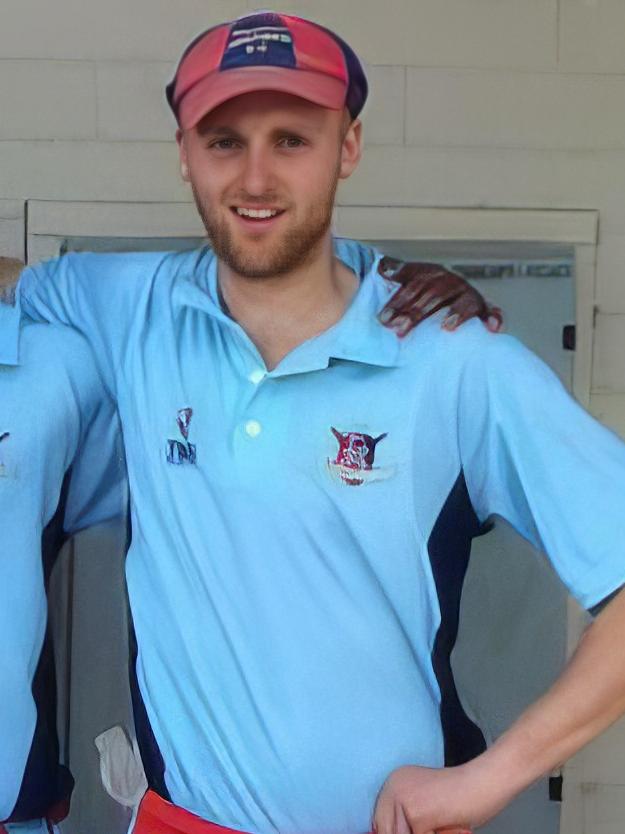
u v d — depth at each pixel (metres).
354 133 1.55
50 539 1.74
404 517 1.51
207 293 1.57
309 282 1.52
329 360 1.51
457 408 1.52
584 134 1.98
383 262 1.63
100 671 1.92
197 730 1.53
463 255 1.99
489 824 2.05
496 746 1.42
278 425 1.51
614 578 1.45
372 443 1.50
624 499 1.47
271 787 1.51
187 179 1.52
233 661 1.51
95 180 1.96
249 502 1.51
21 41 1.93
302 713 1.50
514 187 1.99
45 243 1.96
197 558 1.52
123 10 1.93
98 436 1.71
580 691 1.41
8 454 1.64
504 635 1.99
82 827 1.96
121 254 1.71
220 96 1.39
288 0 1.94
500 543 1.98
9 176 1.95
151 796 1.59
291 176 1.43
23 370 1.66
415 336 1.53
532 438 1.50
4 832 1.75
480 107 1.97
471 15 1.95
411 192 1.98
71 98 1.94
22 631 1.68
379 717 1.51
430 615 1.55
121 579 1.85
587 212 1.99
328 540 1.50
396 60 1.96
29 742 1.73
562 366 2.00
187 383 1.55
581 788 2.06
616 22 1.96
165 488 1.55
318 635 1.50
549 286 2.00
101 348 1.66
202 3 1.93
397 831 1.43
